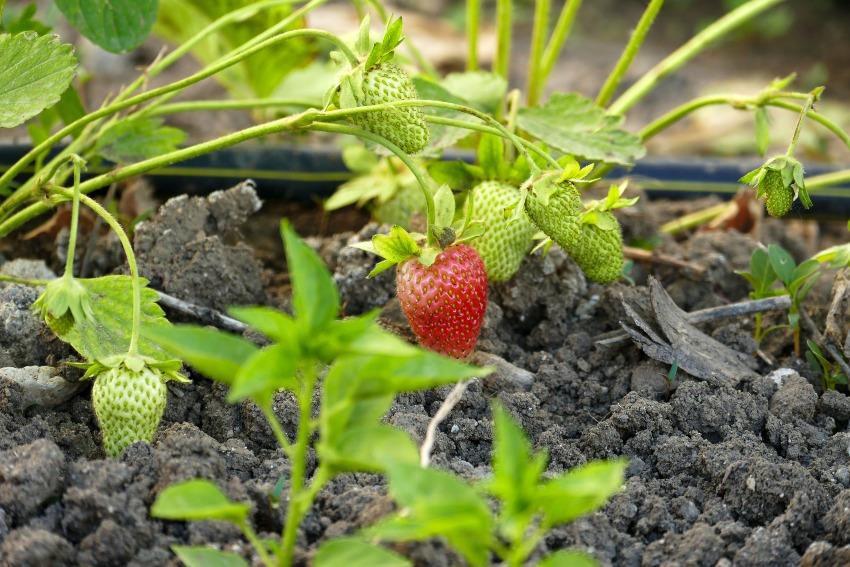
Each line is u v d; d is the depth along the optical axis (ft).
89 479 2.06
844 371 2.38
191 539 2.01
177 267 2.45
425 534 1.82
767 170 2.31
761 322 2.51
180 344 1.85
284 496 2.08
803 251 2.87
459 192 2.49
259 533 2.04
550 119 2.53
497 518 2.02
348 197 2.69
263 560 1.92
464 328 2.27
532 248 2.48
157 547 2.00
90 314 2.22
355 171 2.87
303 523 2.04
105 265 2.57
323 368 2.29
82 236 2.66
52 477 2.05
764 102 2.50
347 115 2.21
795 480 2.13
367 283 2.48
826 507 2.12
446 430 2.26
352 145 2.76
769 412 2.29
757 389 2.34
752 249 2.72
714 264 2.64
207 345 1.85
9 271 2.52
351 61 2.23
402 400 2.27
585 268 2.35
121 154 2.58
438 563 1.95
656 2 2.63
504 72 2.78
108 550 1.99
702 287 2.60
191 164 2.89
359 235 2.54
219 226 2.52
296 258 1.83
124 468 2.06
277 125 2.23
